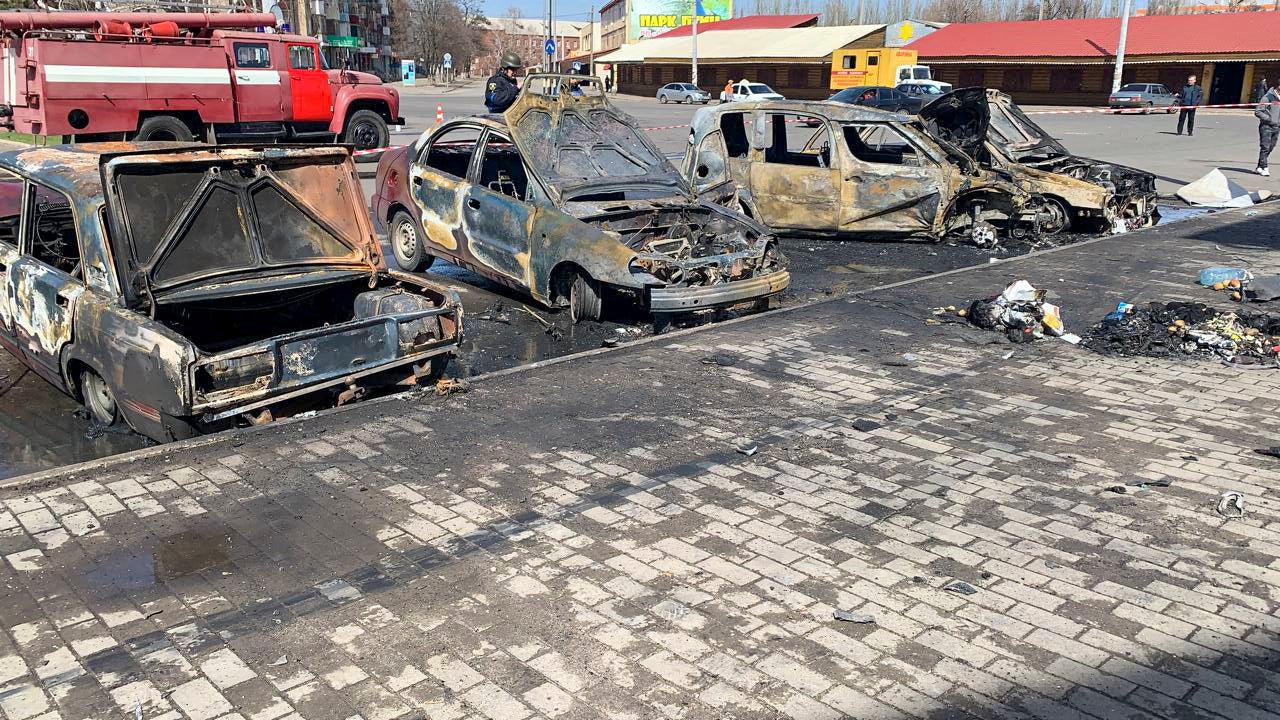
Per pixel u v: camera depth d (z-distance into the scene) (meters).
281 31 20.06
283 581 3.79
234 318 6.60
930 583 3.79
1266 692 3.11
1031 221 12.59
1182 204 15.84
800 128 20.91
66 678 3.17
